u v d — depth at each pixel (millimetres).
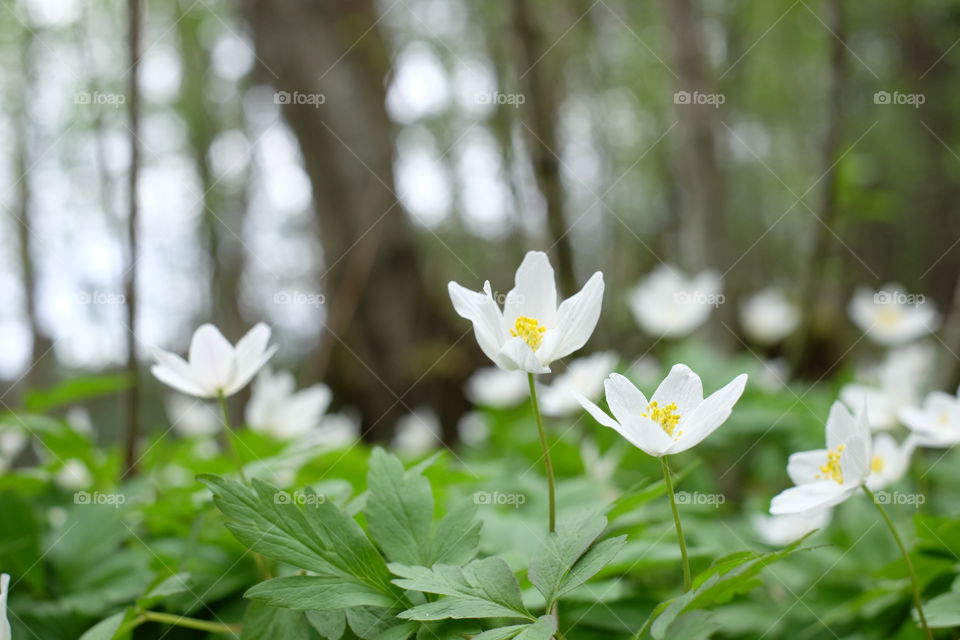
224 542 2283
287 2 7566
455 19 9359
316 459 2711
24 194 8336
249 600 2176
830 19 4715
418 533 1647
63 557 2379
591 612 2156
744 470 3908
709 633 1393
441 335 7738
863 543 2613
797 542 1438
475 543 1620
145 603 1755
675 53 5582
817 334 6586
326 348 6441
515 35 4078
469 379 7617
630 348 6270
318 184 7637
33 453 4250
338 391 7359
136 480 2967
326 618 1568
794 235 12430
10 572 2299
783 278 12672
